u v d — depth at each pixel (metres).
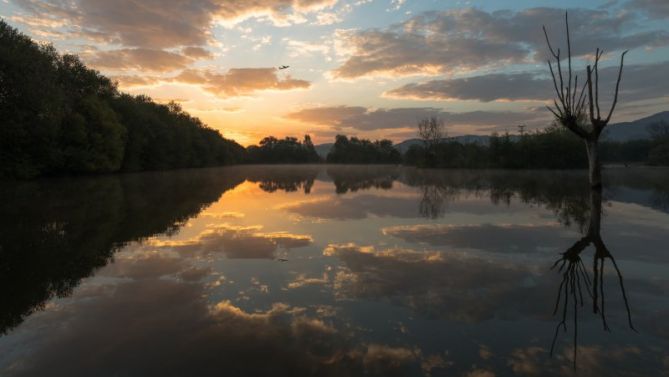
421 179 36.59
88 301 5.50
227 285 6.20
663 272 6.70
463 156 67.44
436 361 3.81
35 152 33.97
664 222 11.59
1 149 31.41
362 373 3.60
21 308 5.28
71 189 24.41
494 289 5.89
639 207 14.88
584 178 33.31
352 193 23.20
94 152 41.00
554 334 4.39
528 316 4.89
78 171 41.88
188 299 5.57
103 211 14.72
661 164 59.88
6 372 3.68
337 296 5.66
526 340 4.25
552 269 6.94
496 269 6.95
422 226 11.48
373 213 14.34
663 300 5.41
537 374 3.57
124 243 9.30
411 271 6.87
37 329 4.60
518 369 3.66
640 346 4.11
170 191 24.14
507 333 4.42
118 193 22.19
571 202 16.69
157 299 5.58
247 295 5.73
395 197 20.28
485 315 4.93
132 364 3.79
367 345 4.14
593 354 3.94
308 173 58.72
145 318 4.90
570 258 7.66
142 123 56.47
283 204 17.44
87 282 6.38
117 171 53.69
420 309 5.14
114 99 53.66
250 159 165.50
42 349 4.11
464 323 4.70
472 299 5.49
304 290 5.93
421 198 19.45
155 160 62.81
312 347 4.11
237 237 10.02
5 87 30.75
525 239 9.47
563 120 20.27
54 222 12.19
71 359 3.90
